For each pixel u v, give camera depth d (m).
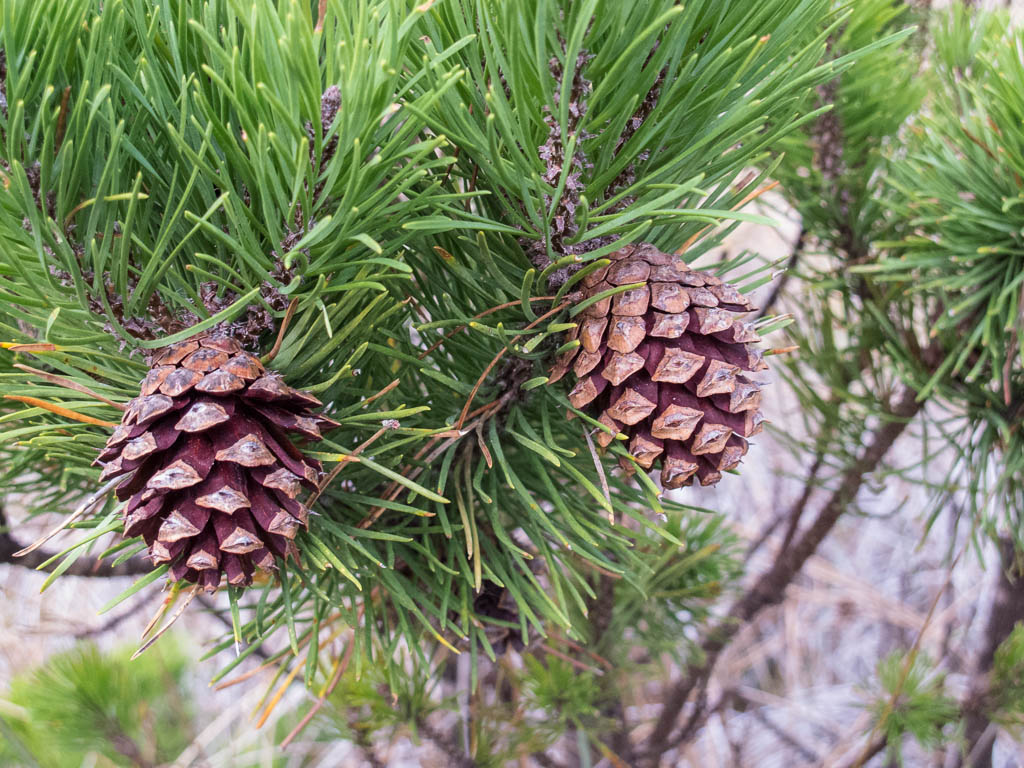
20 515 0.29
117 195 0.13
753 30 0.15
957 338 0.26
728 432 0.15
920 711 0.33
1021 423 0.27
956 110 0.26
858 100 0.27
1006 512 0.27
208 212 0.13
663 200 0.14
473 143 0.15
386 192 0.15
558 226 0.16
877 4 0.26
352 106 0.13
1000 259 0.24
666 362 0.15
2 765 0.39
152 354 0.16
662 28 0.14
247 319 0.16
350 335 0.17
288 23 0.12
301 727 0.23
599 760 0.39
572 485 0.21
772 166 0.18
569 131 0.15
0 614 0.52
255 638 0.19
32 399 0.15
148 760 0.35
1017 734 0.33
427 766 0.36
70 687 0.34
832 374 0.30
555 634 0.30
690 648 0.33
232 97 0.13
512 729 0.32
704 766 0.60
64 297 0.16
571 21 0.13
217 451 0.14
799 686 0.67
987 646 0.38
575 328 0.17
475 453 0.20
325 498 0.19
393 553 0.19
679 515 0.32
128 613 0.37
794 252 0.31
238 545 0.14
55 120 0.13
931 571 0.67
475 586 0.17
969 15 0.26
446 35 0.15
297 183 0.13
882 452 0.30
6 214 0.14
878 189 0.28
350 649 0.24
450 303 0.18
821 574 0.63
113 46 0.14
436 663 0.31
